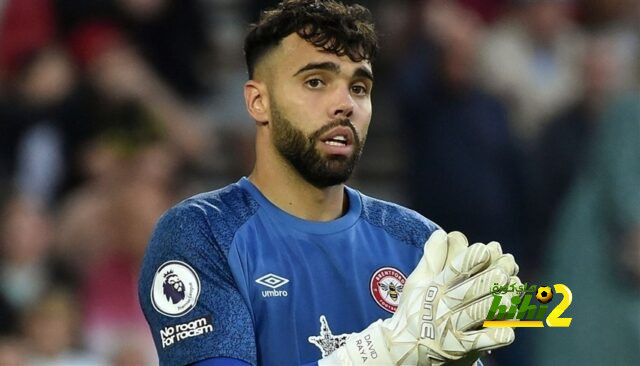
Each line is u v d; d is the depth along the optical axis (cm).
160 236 1187
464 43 2894
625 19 3212
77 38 3197
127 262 2723
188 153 3100
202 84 3288
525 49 3162
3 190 2848
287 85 1188
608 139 2586
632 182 2538
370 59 1199
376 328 1130
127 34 3231
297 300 1173
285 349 1157
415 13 3005
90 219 2778
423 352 1105
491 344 1092
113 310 2684
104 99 3086
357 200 1249
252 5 3406
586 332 2520
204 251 1165
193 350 1139
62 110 3088
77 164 3030
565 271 2573
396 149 3234
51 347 2612
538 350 2569
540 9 3219
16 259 2747
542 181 2922
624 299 2508
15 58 3175
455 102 2866
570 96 3059
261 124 1223
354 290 1195
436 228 1274
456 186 2831
